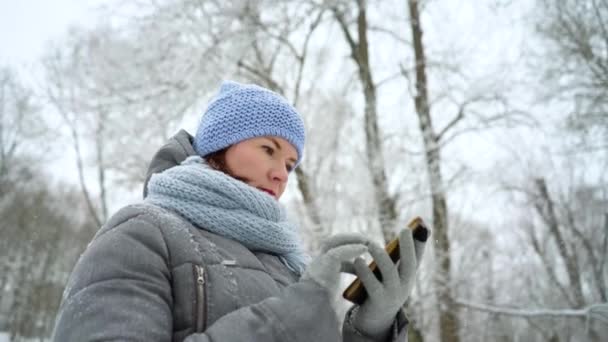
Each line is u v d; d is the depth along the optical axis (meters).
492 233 11.95
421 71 8.23
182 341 0.88
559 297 12.77
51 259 28.41
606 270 12.11
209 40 7.93
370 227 7.54
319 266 0.93
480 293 8.66
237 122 1.27
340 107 8.44
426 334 8.00
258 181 1.26
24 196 26.44
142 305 0.85
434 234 7.47
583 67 8.35
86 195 16.73
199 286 0.94
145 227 0.98
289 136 1.29
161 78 7.94
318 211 7.52
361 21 8.51
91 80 8.83
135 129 8.46
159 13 7.93
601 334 5.07
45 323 27.23
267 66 8.66
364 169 7.77
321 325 0.86
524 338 15.12
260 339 0.82
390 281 0.97
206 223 1.09
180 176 1.16
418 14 8.51
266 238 1.15
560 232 12.40
